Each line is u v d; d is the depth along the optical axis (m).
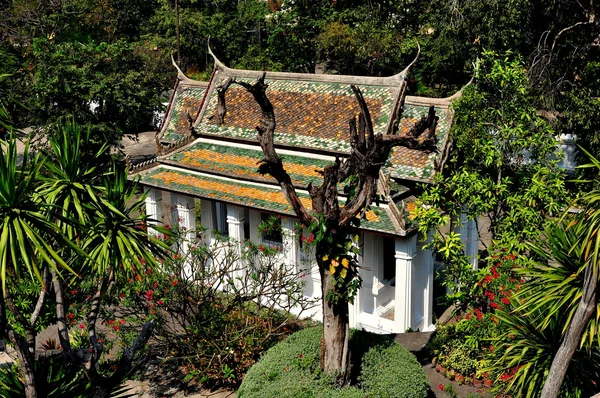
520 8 35.53
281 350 18.81
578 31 35.44
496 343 15.89
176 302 21.56
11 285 13.36
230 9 60.34
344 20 50.47
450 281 20.19
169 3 58.72
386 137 15.72
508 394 15.71
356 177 17.42
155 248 14.51
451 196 21.73
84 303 21.20
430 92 47.69
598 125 30.81
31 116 37.88
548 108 33.53
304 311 25.66
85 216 14.03
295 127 27.38
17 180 12.44
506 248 18.91
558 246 14.03
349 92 27.08
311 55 51.88
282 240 26.16
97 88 37.16
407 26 49.22
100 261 13.48
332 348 17.19
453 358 19.52
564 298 13.38
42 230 12.20
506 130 20.56
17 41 53.50
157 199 29.47
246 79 30.42
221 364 20.30
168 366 21.45
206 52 56.53
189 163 28.59
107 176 15.45
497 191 20.22
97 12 59.72
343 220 16.70
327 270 16.98
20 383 14.52
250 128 28.72
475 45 40.97
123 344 21.22
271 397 16.70
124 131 40.09
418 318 24.64
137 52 51.88
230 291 25.70
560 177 20.69
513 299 15.70
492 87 22.06
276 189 26.00
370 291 25.34
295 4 52.50
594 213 12.44
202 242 28.16
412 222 22.72
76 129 14.71
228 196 26.36
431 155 24.47
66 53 38.88
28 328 14.12
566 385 14.15
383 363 17.98
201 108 30.92
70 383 14.84
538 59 34.19
